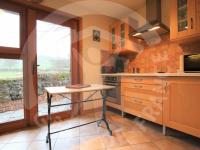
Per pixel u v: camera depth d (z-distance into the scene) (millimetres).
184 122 1780
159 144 1763
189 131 1725
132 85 2590
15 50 2307
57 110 2840
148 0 2838
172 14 2213
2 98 2250
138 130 2195
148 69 3057
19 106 2391
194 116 1680
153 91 2186
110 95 3186
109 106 3344
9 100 2307
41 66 2621
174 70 2539
